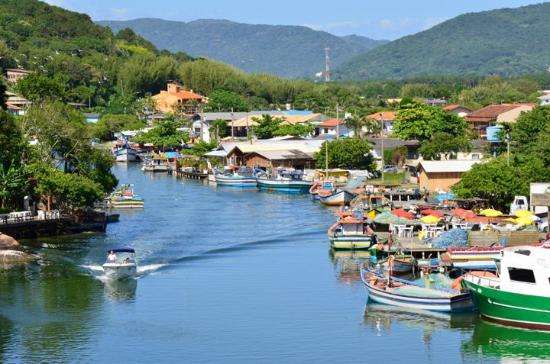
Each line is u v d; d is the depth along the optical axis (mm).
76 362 81000
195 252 127250
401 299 96625
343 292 104562
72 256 123250
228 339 87438
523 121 195875
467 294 94625
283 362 81250
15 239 132375
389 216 136500
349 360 81938
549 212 129875
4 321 92750
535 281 88188
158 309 97562
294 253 127750
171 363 80812
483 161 175500
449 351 84188
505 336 88188
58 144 161000
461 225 131625
